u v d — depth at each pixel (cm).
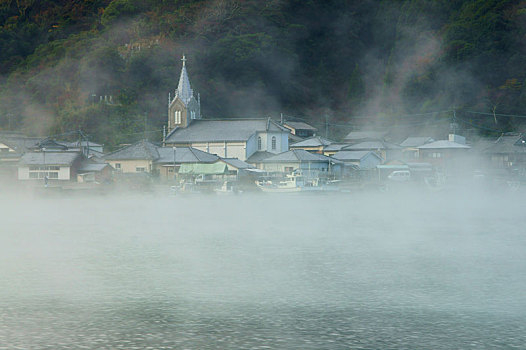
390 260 9238
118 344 5522
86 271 8506
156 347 5441
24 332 5841
